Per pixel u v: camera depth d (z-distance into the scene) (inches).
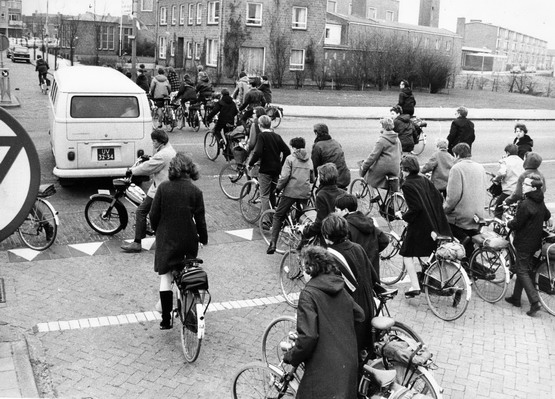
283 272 314.0
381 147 429.1
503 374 246.5
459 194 319.3
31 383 213.2
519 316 304.8
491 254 318.3
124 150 478.0
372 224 241.9
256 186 426.0
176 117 821.9
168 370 238.1
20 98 1116.5
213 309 297.0
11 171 124.5
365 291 199.2
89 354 247.0
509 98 1929.1
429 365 187.2
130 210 449.1
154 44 2325.3
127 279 326.0
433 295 307.3
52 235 359.9
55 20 2765.7
